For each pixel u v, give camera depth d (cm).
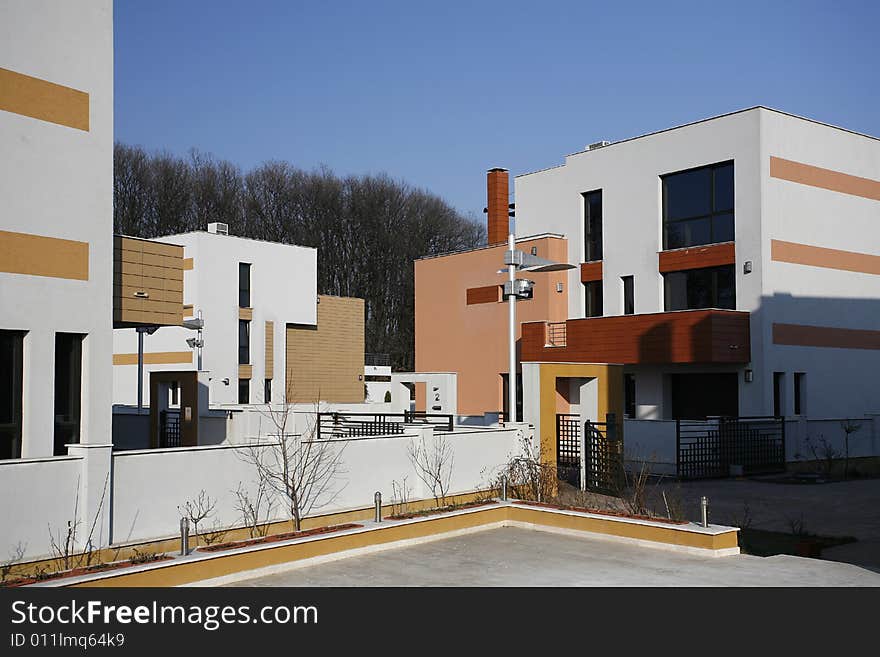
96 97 1162
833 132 2712
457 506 1353
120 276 1372
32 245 1080
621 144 2894
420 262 3506
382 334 6391
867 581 968
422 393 3450
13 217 1060
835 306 2680
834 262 2686
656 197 2780
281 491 1229
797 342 2561
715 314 2433
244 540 1075
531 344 2989
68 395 1134
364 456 1337
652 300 2778
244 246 3688
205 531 1130
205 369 3478
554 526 1302
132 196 5953
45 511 985
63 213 1116
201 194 6175
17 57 1071
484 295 3238
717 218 2622
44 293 1091
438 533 1238
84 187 1142
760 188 2489
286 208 6425
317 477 1263
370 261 6469
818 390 2611
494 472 1538
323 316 4188
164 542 1083
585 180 3009
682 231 2722
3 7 1058
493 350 3191
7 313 1050
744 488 1917
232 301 3616
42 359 1087
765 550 1210
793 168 2581
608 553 1138
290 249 3916
